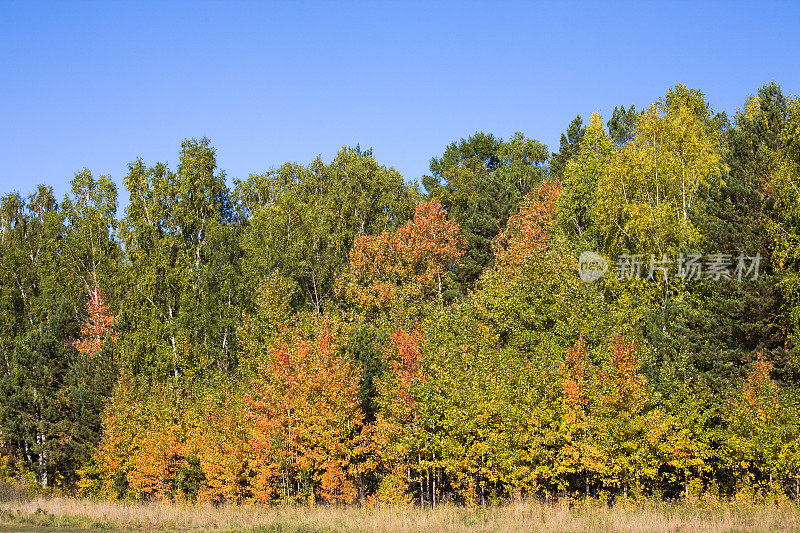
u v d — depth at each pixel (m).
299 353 35.56
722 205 35.88
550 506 29.19
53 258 62.38
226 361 49.56
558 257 40.12
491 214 63.59
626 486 31.75
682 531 23.75
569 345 36.00
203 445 38.44
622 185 41.22
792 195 32.19
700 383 29.89
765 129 37.53
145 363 49.03
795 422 27.64
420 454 33.28
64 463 49.31
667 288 37.53
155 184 53.38
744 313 32.28
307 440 34.22
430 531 25.30
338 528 26.59
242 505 35.94
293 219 59.16
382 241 57.28
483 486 33.84
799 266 31.92
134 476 41.44
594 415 29.97
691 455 30.16
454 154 80.25
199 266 51.81
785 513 24.94
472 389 31.39
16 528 28.16
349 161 67.81
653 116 41.94
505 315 39.53
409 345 38.25
